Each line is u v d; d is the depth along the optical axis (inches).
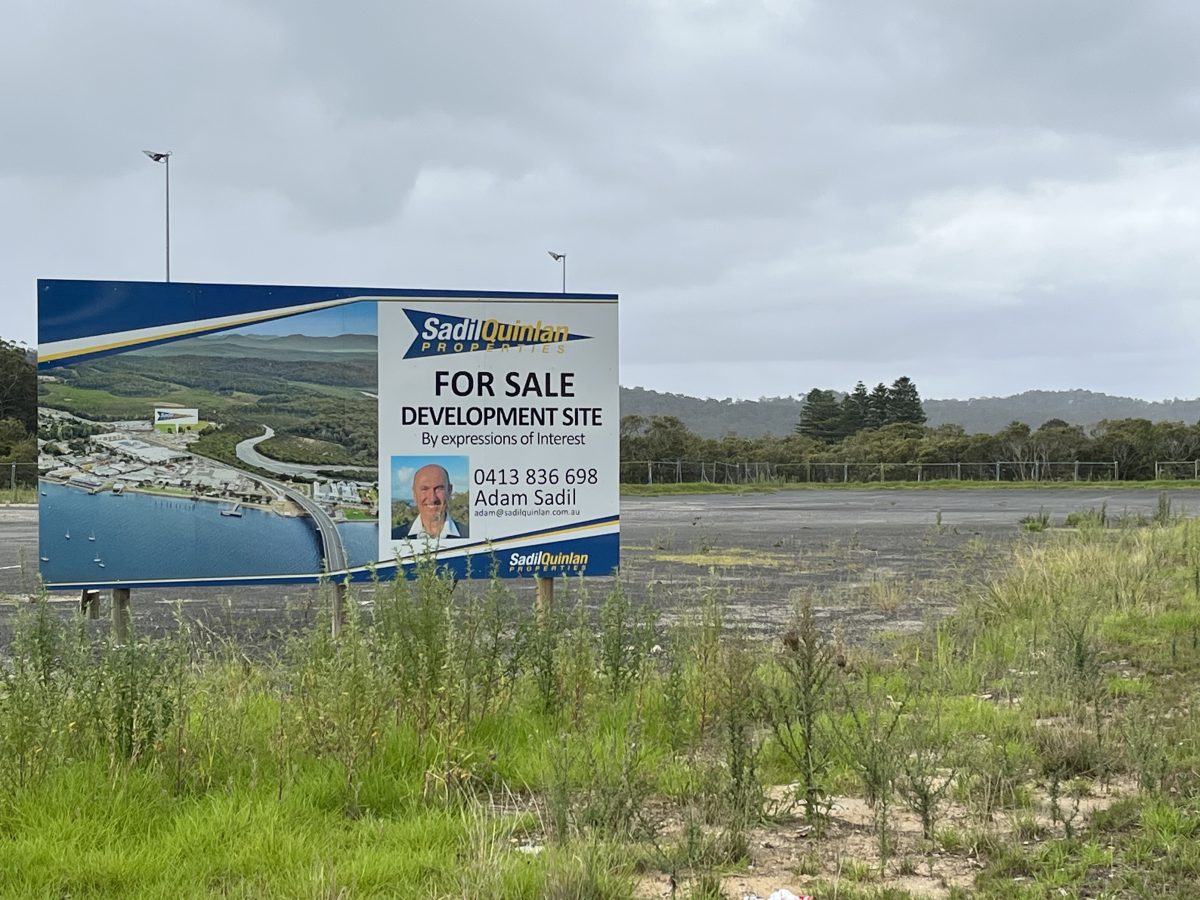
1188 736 294.5
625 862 199.3
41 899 183.0
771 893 194.2
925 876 205.5
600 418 407.5
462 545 398.6
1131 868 205.8
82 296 374.6
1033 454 3250.5
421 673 279.4
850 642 474.3
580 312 405.4
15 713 232.1
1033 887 193.9
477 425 399.5
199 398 383.2
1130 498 2159.2
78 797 222.8
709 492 2655.0
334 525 391.9
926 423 5255.9
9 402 2925.7
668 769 262.4
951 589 659.4
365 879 190.1
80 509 374.6
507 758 269.1
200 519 383.6
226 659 370.3
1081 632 375.6
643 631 341.4
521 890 186.7
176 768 242.4
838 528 1300.4
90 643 272.2
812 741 263.9
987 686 386.9
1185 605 559.5
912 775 242.4
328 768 247.4
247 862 198.5
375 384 394.0
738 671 304.8
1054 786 235.5
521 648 318.0
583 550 406.0
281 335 388.5
